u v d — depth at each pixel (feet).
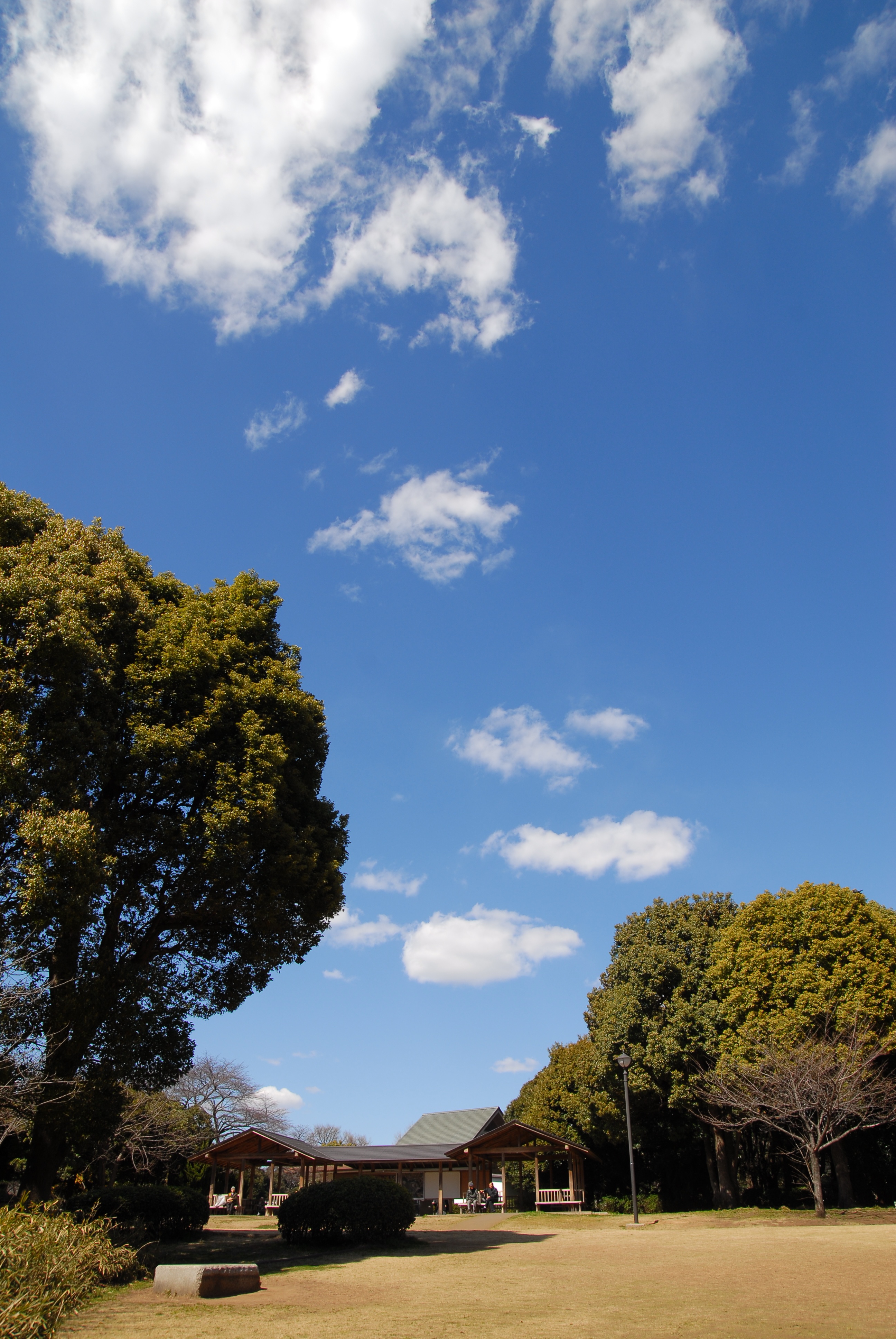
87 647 44.32
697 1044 91.20
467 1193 124.47
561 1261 44.65
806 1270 36.76
